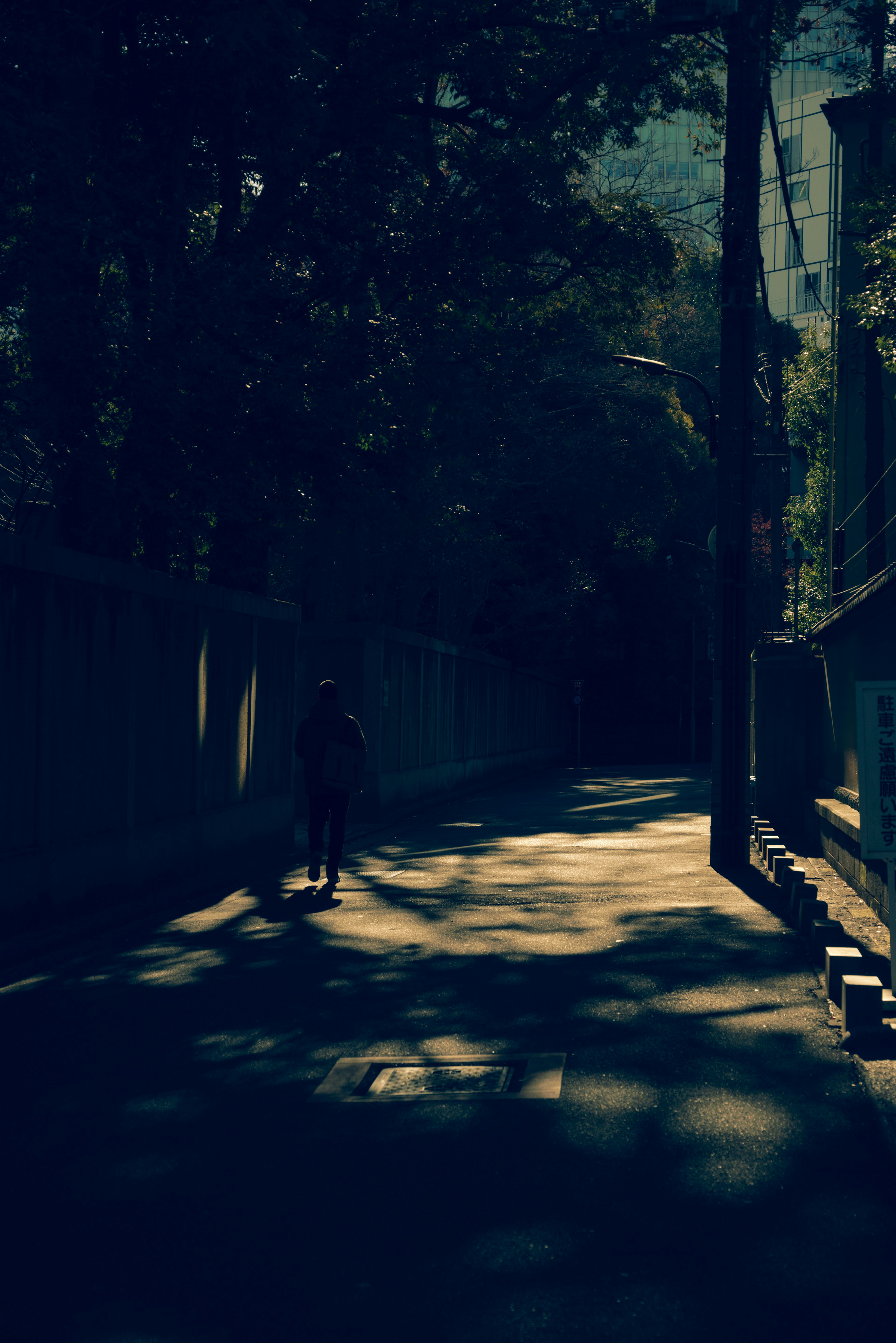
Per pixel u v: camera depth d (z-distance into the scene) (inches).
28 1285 163.5
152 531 579.5
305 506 561.6
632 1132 215.5
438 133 748.6
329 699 552.7
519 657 1909.4
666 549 2613.2
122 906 485.7
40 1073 267.4
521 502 1551.4
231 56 518.9
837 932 362.3
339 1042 284.0
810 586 1268.5
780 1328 145.6
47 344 441.1
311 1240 175.0
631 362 934.4
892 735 289.9
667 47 748.6
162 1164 208.5
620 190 838.5
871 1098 231.8
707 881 566.6
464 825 963.3
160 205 515.5
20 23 446.9
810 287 830.5
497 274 705.0
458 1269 163.6
